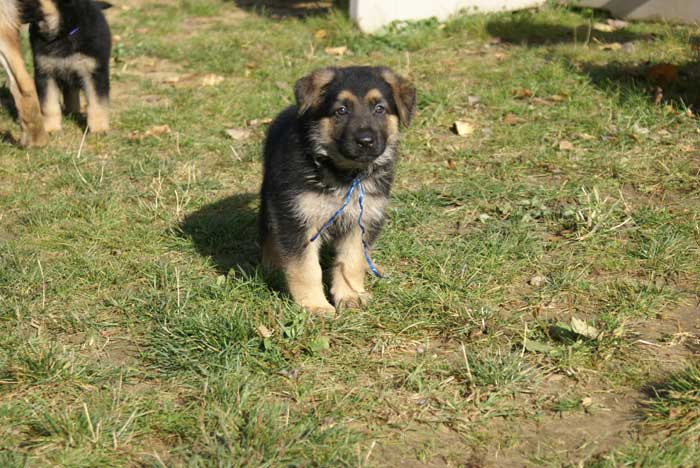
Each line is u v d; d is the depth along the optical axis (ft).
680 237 25.79
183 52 49.65
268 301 22.22
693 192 29.09
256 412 17.01
